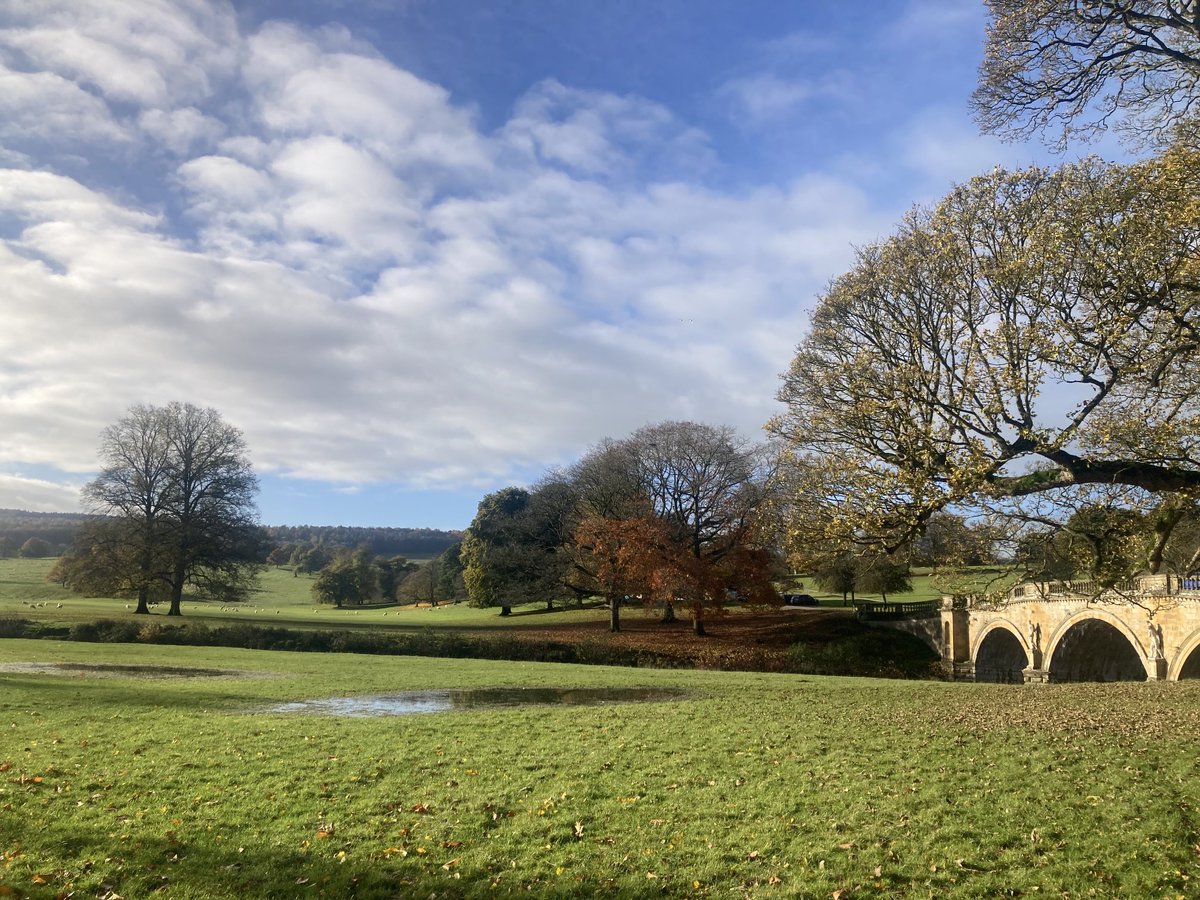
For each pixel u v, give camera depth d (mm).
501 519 90188
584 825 11211
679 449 65250
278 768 14445
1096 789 12094
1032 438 13844
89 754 15180
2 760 14359
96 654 39688
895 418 15336
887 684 31781
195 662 37156
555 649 51094
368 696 26859
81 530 59438
